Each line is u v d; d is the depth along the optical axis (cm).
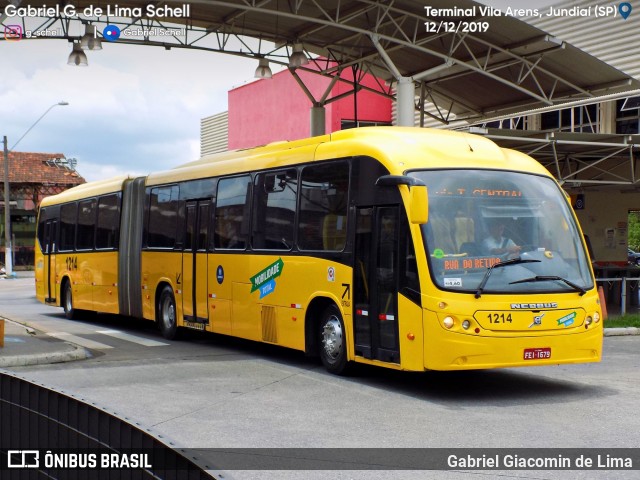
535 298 940
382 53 2392
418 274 931
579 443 723
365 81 3744
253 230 1291
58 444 412
